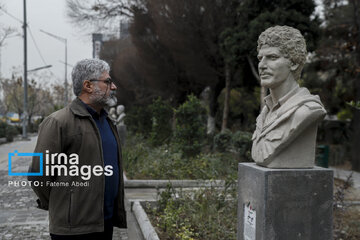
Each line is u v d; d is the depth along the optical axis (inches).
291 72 108.3
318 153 365.7
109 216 98.7
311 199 103.9
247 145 328.5
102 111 103.3
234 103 745.0
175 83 659.4
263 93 355.6
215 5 490.9
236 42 382.6
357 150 405.1
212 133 500.4
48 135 85.7
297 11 353.7
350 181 265.0
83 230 86.9
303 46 107.6
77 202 87.0
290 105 104.3
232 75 550.3
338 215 180.2
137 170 327.9
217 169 293.0
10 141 826.8
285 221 101.7
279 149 104.2
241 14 410.6
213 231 154.9
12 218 198.1
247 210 113.2
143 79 798.5
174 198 203.3
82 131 89.6
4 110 1279.5
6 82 1160.2
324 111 99.6
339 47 429.4
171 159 339.9
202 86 655.8
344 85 498.9
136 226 182.7
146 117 674.2
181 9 493.4
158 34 565.0
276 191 101.3
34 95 1206.3
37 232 173.2
